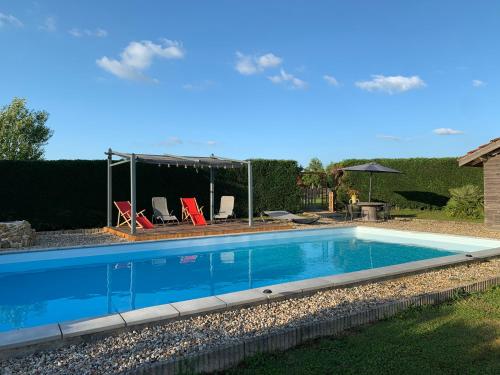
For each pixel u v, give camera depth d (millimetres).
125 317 4461
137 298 7211
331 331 4398
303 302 5324
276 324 4488
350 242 13336
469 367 3537
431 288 6023
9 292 7625
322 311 4922
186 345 3932
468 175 20000
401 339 4172
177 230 13000
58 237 12547
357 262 10312
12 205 13938
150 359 3639
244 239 12914
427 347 3959
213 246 12352
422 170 21344
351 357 3752
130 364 3537
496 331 4383
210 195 16672
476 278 6641
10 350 3705
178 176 17125
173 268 9703
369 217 17188
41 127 29562
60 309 6586
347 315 4566
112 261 10562
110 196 14141
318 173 25266
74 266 9945
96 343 4012
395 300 5285
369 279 6305
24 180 14133
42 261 9727
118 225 14445
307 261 10469
